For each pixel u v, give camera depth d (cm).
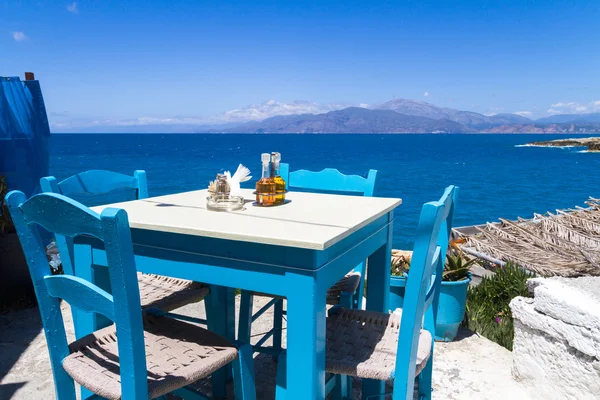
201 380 283
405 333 170
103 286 202
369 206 225
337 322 218
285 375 169
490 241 732
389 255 239
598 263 577
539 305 271
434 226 159
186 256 175
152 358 177
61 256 228
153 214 200
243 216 195
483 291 432
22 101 443
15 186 440
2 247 399
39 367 292
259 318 377
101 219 132
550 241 715
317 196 264
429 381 220
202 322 260
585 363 244
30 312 386
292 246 150
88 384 159
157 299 235
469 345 341
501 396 273
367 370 176
